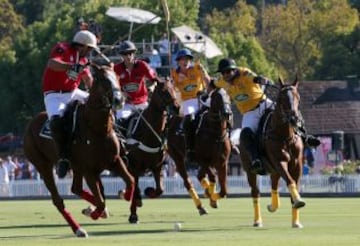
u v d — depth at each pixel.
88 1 102.38
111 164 27.34
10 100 98.38
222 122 35.25
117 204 48.06
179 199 53.75
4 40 134.00
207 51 71.50
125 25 92.19
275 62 129.25
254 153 30.17
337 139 71.88
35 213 40.31
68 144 27.50
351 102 91.44
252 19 137.12
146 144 33.06
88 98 27.03
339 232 27.59
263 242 24.19
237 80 30.75
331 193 55.47
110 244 24.16
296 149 29.77
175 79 36.09
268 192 56.31
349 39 116.31
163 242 24.59
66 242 25.00
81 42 27.70
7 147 88.06
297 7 134.00
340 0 130.12
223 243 24.05
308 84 93.62
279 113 29.36
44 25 99.44
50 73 28.02
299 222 31.73
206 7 151.88
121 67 33.50
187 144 36.06
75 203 49.88
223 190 36.03
